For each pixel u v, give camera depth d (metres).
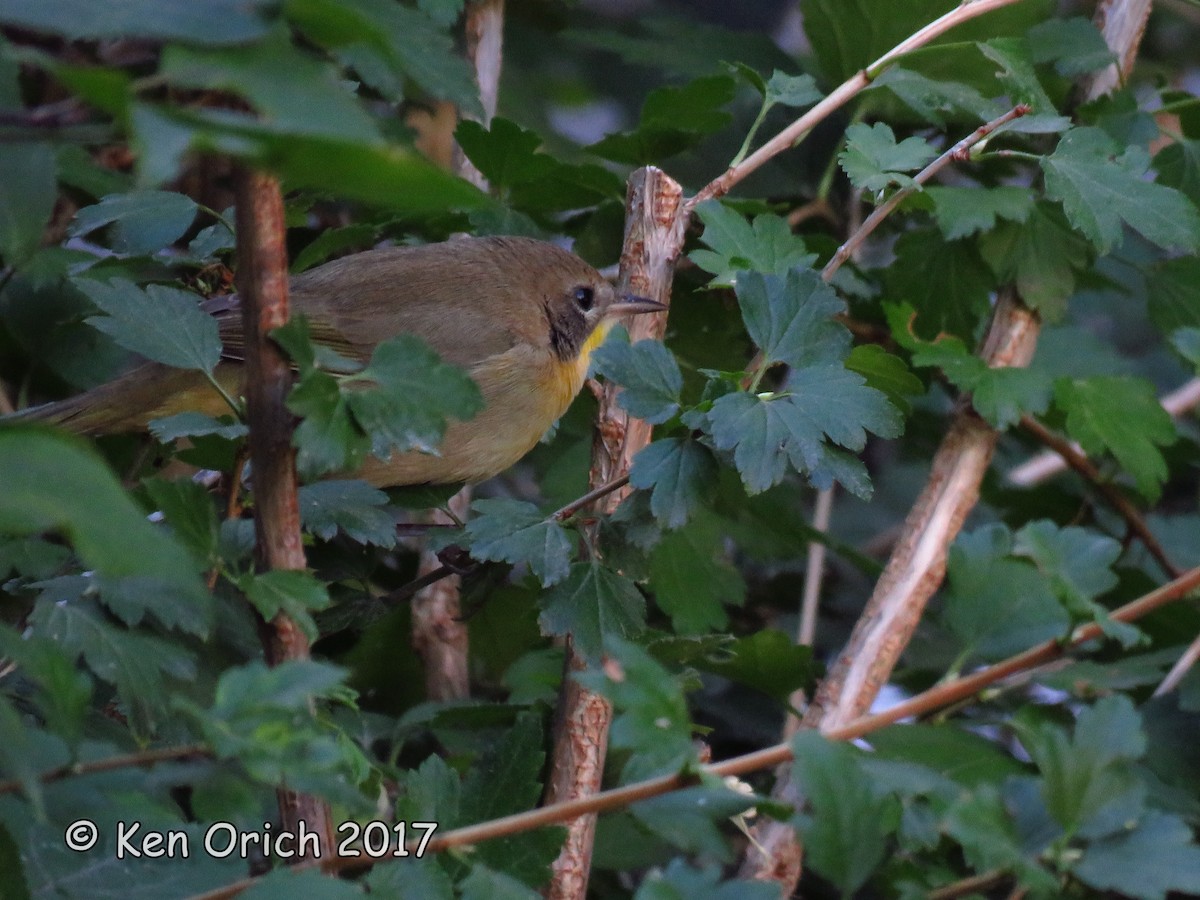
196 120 2.60
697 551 7.96
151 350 5.04
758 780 7.80
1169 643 7.73
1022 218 7.48
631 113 13.10
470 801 5.00
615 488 5.69
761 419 5.15
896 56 6.98
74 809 3.65
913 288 8.59
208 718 3.38
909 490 11.49
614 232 9.03
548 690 7.26
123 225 6.97
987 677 4.48
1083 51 8.34
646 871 6.77
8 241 3.95
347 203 9.61
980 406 7.57
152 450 8.20
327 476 8.32
